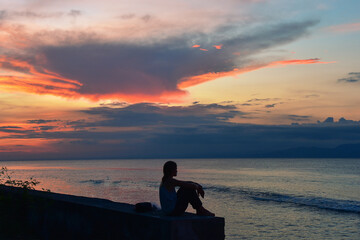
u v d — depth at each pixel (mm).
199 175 104438
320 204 37000
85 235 5953
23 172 140125
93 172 138750
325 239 19781
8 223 6992
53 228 6664
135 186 62781
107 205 6023
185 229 4605
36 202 7051
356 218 27500
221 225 4902
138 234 4996
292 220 26469
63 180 82188
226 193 50250
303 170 137250
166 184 5273
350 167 169250
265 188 58938
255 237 20266
